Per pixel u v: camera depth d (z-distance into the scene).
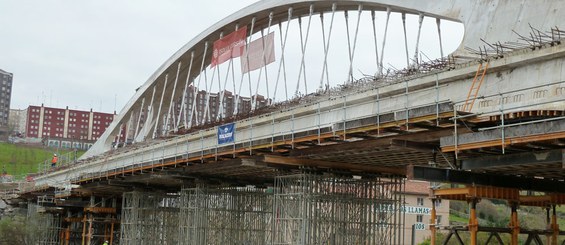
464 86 27.52
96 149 84.00
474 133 21.03
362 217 37.66
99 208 71.19
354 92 32.19
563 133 18.02
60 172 79.19
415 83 28.95
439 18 34.12
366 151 30.17
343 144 30.78
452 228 25.70
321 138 29.41
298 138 31.12
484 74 26.02
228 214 51.38
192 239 49.88
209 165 42.78
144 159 50.47
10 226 79.44
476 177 24.50
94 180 61.28
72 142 197.00
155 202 63.09
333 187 36.94
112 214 73.38
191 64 60.69
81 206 75.19
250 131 35.94
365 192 38.09
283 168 37.34
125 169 51.72
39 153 182.12
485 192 24.58
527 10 28.41
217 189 50.84
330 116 32.91
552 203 28.56
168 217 63.91
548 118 19.67
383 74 33.84
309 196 35.75
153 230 62.28
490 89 26.58
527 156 21.61
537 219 69.75
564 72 24.14
